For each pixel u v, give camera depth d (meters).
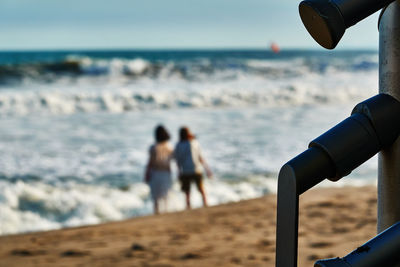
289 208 0.84
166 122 20.91
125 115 23.70
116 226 5.37
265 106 28.16
